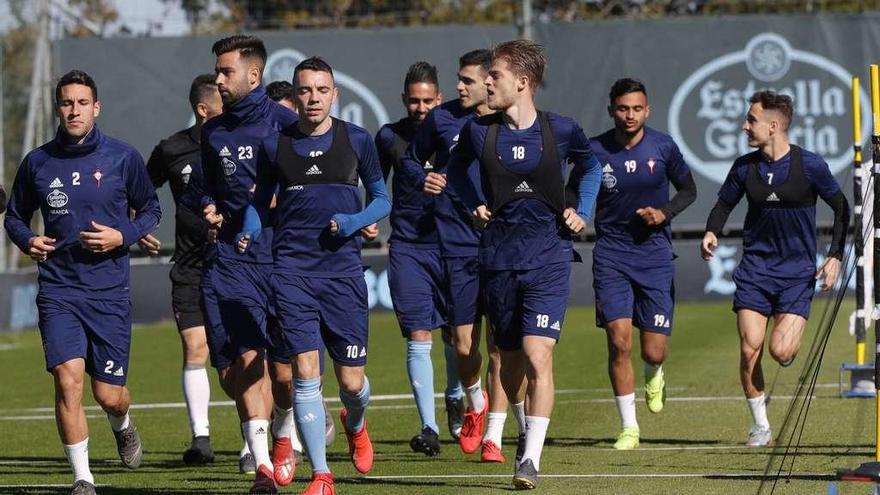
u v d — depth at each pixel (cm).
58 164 2831
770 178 3509
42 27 8869
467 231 3519
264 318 2964
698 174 8788
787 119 3506
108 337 2859
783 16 8788
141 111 8838
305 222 2767
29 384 6000
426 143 3547
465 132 2841
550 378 2806
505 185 2791
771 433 3631
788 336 3497
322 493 2712
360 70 8831
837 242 3512
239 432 4209
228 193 2991
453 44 8794
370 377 5594
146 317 8775
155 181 3669
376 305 8825
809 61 8794
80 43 8825
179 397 5259
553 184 2786
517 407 3108
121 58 8825
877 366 2519
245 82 2958
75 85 2811
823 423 3812
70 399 2781
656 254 3691
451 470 3184
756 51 8788
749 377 3497
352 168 2778
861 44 8781
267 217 2856
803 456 3219
